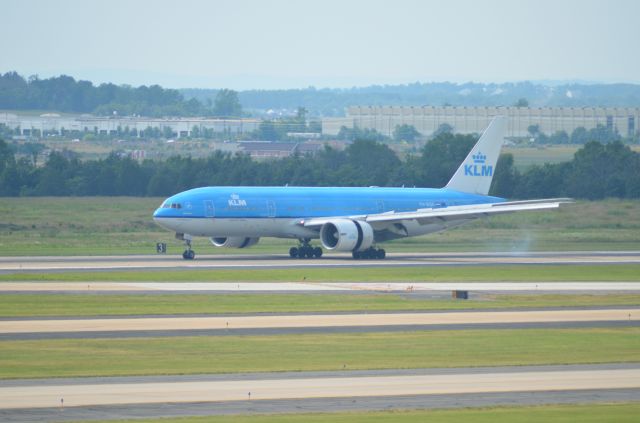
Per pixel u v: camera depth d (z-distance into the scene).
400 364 133.12
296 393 116.81
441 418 105.50
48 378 123.62
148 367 130.00
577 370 130.38
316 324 163.62
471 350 142.75
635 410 109.50
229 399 113.75
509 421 104.44
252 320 167.00
